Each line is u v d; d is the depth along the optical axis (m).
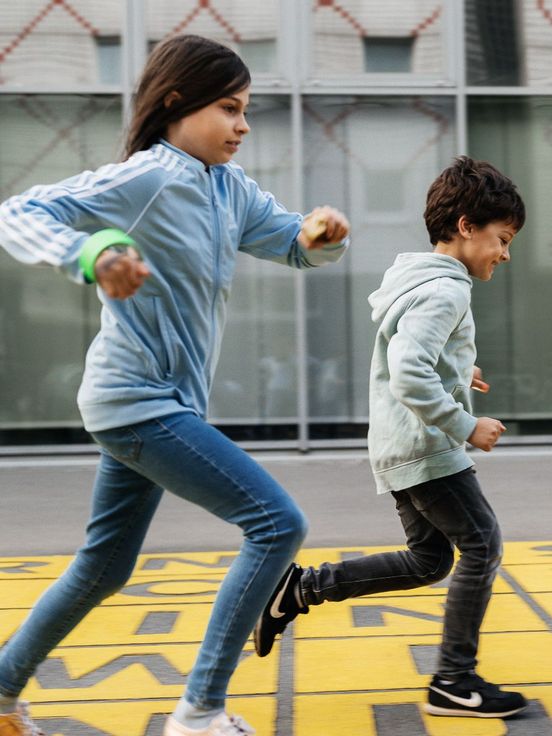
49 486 7.01
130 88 7.80
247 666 3.17
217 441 2.31
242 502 2.29
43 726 2.71
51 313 7.98
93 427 2.34
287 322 7.98
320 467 7.50
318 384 8.00
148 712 2.81
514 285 8.06
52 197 2.16
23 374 8.00
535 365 8.09
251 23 7.81
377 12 7.84
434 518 2.79
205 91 2.35
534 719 2.70
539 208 8.04
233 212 2.48
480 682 2.74
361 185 7.98
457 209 2.83
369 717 2.73
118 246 1.98
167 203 2.29
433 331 2.67
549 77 7.93
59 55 7.80
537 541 5.08
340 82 7.88
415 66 7.90
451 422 2.63
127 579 2.52
